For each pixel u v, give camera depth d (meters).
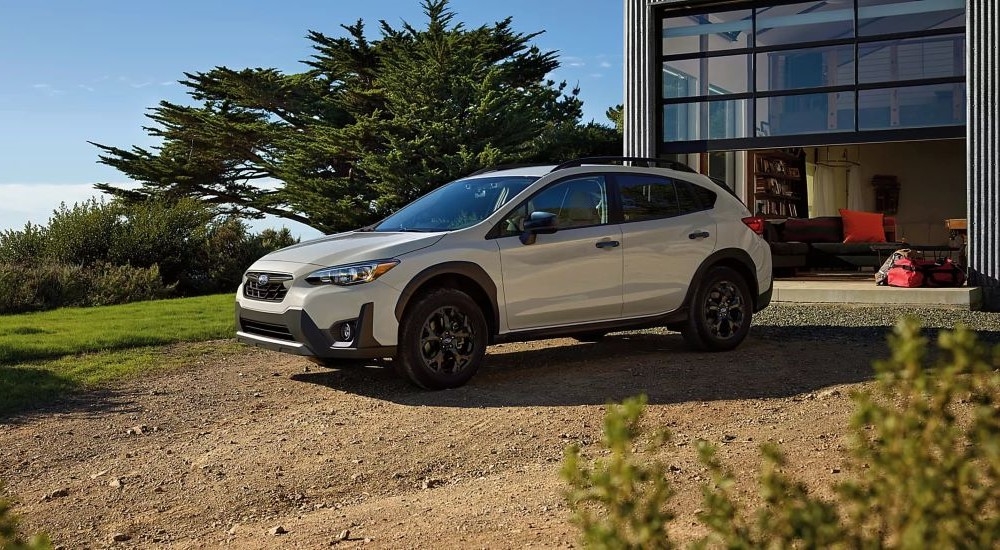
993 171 12.27
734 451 5.23
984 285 12.33
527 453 5.45
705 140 14.28
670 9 14.37
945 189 21.50
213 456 5.62
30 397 7.16
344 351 6.72
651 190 8.31
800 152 19.84
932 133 12.93
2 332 10.39
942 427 1.99
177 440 6.00
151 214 19.56
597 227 7.83
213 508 4.70
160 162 36.78
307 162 34.03
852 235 16.11
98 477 5.25
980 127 12.32
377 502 4.70
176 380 7.86
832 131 13.52
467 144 31.25
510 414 6.32
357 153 33.09
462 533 4.05
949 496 1.88
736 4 13.98
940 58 12.85
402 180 30.44
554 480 4.84
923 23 12.93
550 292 7.51
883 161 21.97
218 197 37.94
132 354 9.05
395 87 32.34
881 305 12.02
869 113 13.30
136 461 5.55
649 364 7.93
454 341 7.10
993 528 1.80
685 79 14.36
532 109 32.47
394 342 6.82
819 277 15.70
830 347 8.54
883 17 13.16
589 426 5.97
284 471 5.28
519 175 8.00
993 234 12.27
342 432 6.04
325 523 4.36
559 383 7.24
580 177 7.93
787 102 13.77
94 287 16.28
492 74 31.67
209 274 19.12
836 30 13.44
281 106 37.34
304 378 7.85
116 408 6.87
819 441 5.34
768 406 6.36
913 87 13.02
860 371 7.37
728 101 14.11
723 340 8.47
